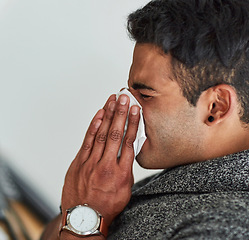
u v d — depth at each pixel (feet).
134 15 2.75
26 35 8.10
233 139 2.64
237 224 2.20
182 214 2.46
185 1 2.53
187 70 2.53
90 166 2.89
